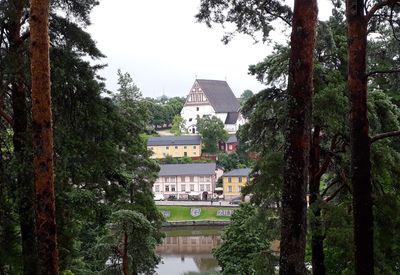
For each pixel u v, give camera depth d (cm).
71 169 1473
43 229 1102
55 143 1382
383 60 1766
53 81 1384
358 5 1190
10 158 1383
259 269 1772
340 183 1842
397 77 1842
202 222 8200
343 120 1548
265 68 1767
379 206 1430
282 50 1711
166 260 5822
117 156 1536
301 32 997
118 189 1714
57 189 1372
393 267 1702
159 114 16112
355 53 1195
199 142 12100
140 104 2716
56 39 1486
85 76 1477
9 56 1293
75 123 1488
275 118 1752
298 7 999
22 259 1405
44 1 1081
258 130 1805
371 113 1594
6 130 1578
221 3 1376
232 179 10000
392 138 1870
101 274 2236
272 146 1805
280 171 1534
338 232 1505
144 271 2667
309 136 1012
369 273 1188
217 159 11356
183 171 10562
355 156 1195
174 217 8619
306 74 1000
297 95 1002
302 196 1002
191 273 5088
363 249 1188
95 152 1474
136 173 2733
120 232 2084
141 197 2780
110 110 1558
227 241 3300
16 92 1413
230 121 15012
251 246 3186
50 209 1107
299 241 998
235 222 3288
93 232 2928
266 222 1692
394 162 1667
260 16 1392
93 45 1511
